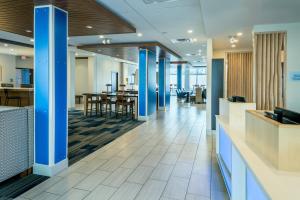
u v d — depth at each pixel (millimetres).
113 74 17781
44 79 3717
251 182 2236
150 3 4430
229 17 4785
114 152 5039
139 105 9281
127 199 3049
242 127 3691
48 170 3723
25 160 3691
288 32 5422
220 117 4578
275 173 1773
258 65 5680
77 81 15789
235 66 9641
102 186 3412
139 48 9125
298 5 4090
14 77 12953
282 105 5633
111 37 7797
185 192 3256
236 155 2621
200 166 4242
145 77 9172
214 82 7023
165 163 4391
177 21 5711
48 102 3701
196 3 4461
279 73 5609
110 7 4676
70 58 12148
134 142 5895
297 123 1939
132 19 5543
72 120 9023
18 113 3541
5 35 7770
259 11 4414
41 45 3717
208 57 7121
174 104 16141
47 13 3686
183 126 8094
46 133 3736
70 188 3334
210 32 6219
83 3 3734
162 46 9172
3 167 3312
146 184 3496
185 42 8586
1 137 3268
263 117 2318
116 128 7609
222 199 3070
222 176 3795
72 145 5527
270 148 2037
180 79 20484
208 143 5852
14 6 3938
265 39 5594
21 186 3365
